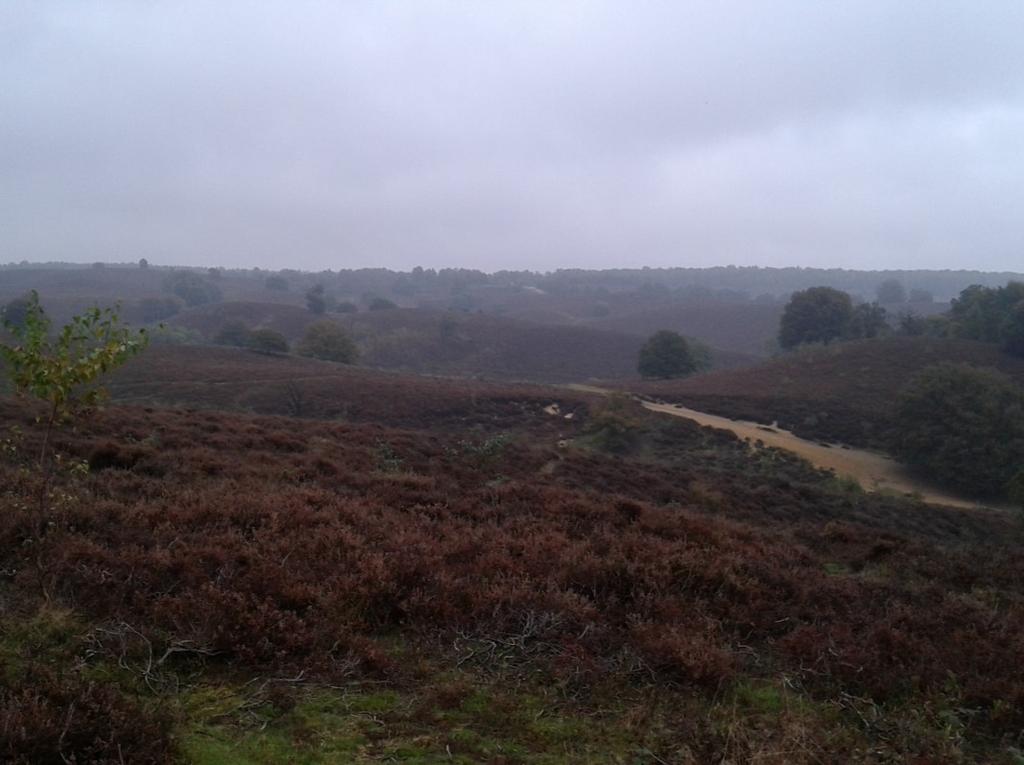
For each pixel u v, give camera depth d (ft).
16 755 9.72
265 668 14.17
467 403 141.79
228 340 263.08
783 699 14.83
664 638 16.03
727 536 28.84
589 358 370.12
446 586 18.40
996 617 21.57
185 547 19.20
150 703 12.47
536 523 27.71
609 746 12.62
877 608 21.56
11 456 31.27
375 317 406.00
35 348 17.57
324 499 27.86
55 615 14.90
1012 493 102.94
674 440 125.08
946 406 130.41
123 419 50.88
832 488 93.09
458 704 13.66
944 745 13.06
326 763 11.36
